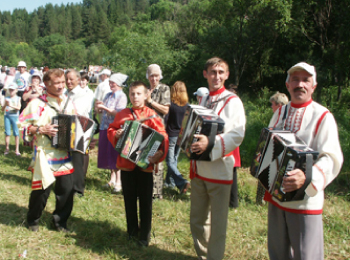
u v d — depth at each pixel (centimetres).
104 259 369
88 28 14012
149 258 375
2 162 711
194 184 352
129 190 395
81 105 538
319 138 269
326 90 1505
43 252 367
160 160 388
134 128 373
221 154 310
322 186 254
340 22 1469
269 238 296
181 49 2270
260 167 283
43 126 387
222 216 334
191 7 2200
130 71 2228
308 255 270
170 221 468
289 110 292
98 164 573
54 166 395
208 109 331
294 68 279
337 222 474
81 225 440
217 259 333
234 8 1820
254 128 910
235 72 1902
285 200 256
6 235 400
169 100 534
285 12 1609
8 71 1229
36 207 403
